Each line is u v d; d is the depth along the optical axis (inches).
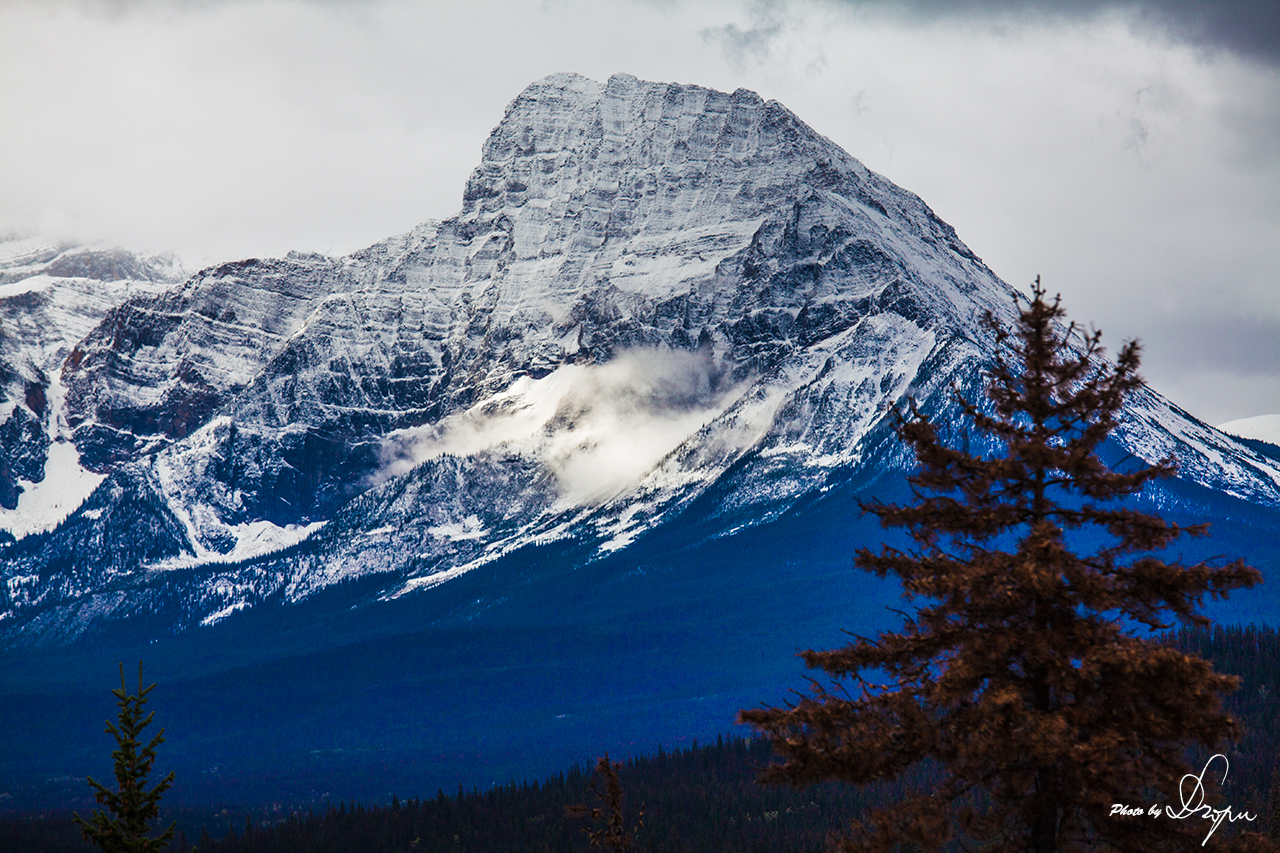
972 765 4749.0
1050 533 4945.9
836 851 4945.9
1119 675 4751.5
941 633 5032.0
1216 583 4869.6
